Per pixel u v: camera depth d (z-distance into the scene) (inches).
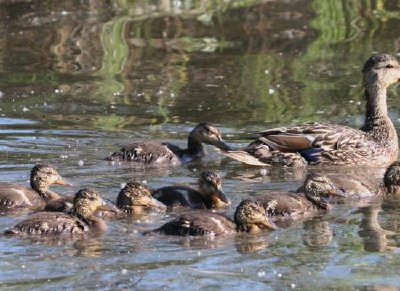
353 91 839.1
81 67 919.7
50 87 859.4
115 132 737.0
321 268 458.3
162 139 723.4
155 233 510.9
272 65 922.1
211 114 788.6
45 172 583.5
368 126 712.4
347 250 484.7
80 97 832.9
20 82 874.8
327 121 767.1
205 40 999.0
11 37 997.2
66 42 983.0
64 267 454.6
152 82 877.2
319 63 927.7
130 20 1045.2
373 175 661.3
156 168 662.5
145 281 438.3
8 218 539.8
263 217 518.6
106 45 978.1
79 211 525.7
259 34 1013.8
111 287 430.6
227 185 619.2
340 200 581.9
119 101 822.5
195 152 695.7
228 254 477.7
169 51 967.0
